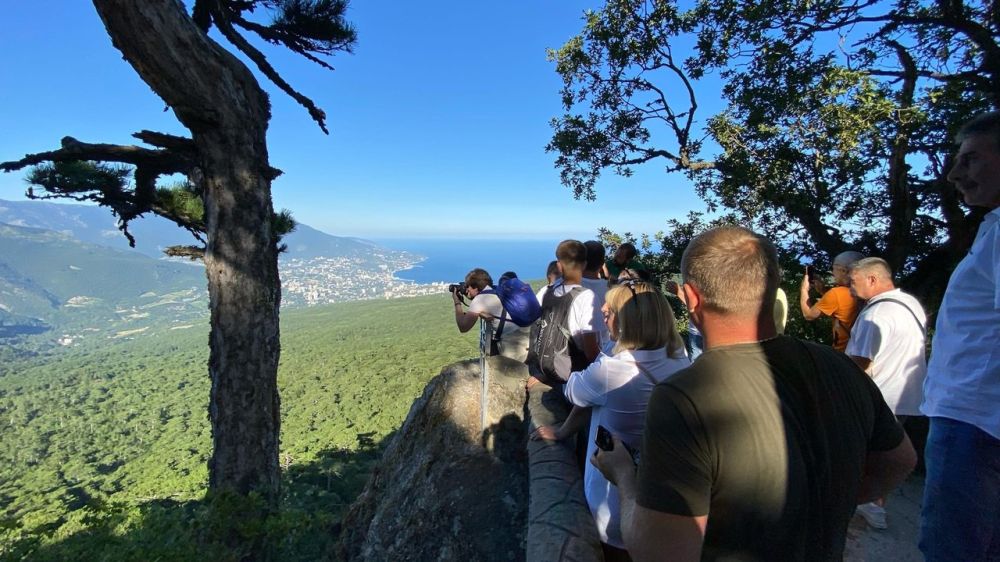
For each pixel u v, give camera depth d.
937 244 5.89
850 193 5.90
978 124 1.34
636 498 0.97
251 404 5.34
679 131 7.28
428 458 3.63
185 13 4.58
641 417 1.72
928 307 5.33
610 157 7.79
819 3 5.18
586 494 1.84
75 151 4.90
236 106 4.97
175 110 4.81
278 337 5.62
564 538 1.80
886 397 2.42
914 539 2.53
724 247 0.99
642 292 1.78
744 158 5.68
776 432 0.88
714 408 0.89
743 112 5.97
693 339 3.72
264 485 5.43
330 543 4.42
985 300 1.33
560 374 2.76
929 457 1.47
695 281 1.03
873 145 5.11
